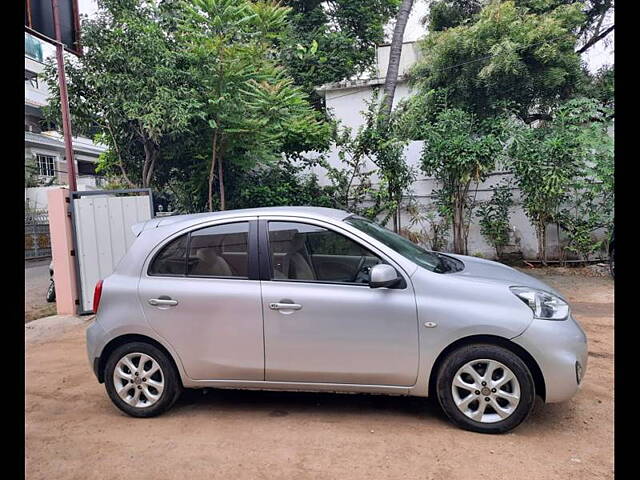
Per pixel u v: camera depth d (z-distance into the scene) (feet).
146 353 12.12
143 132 27.68
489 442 10.35
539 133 30.35
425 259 12.48
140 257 12.42
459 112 32.45
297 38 49.14
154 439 11.09
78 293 23.38
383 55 54.85
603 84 37.68
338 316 11.09
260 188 32.63
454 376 10.77
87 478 9.59
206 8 25.27
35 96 74.02
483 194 32.17
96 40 25.80
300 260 11.75
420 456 9.84
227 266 11.96
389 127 32.76
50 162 76.95
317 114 33.83
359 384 11.21
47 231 61.77
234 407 12.72
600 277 27.89
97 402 13.55
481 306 10.67
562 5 41.19
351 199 34.24
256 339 11.46
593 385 13.34
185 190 33.40
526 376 10.36
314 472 9.39
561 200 29.53
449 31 40.32
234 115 26.94
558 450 9.97
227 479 9.30
